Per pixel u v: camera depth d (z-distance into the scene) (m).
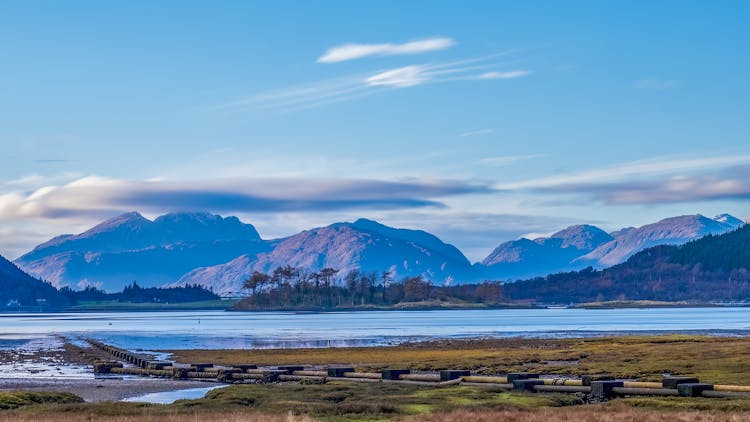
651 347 153.38
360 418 67.25
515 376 88.94
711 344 158.00
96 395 94.56
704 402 71.81
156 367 125.69
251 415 65.44
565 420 60.59
